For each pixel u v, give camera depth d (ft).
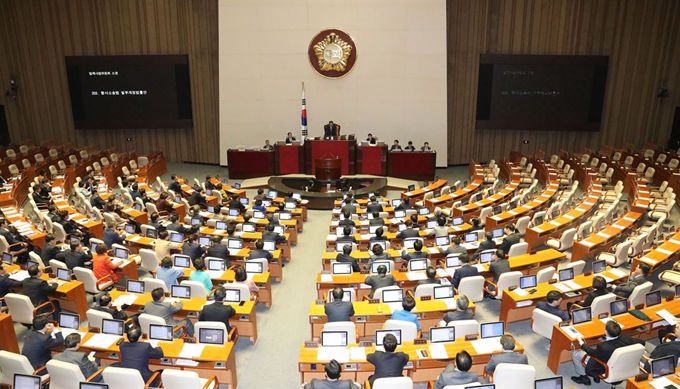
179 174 79.82
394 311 27.07
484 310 34.50
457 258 35.60
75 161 77.46
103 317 26.25
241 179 75.20
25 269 35.19
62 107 85.66
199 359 23.86
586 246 39.96
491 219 47.96
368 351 24.25
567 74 78.84
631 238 42.34
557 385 20.84
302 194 62.23
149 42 81.76
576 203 58.70
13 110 85.56
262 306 35.65
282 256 44.42
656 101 81.30
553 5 78.28
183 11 80.02
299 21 77.71
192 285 30.76
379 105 80.18
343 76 79.10
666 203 52.34
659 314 27.20
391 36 77.77
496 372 21.04
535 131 84.17
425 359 23.58
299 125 81.15
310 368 23.79
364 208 55.88
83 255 36.19
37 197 54.75
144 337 25.67
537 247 45.57
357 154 73.67
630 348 22.98
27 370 22.58
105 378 21.20
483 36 79.92
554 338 26.91
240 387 26.30
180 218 54.08
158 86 81.76
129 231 44.01
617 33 78.79
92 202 53.62
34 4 81.15
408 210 49.70
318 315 29.01
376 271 34.55
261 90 80.23
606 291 29.12
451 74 81.35
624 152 77.05
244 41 78.69
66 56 80.59
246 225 44.93
